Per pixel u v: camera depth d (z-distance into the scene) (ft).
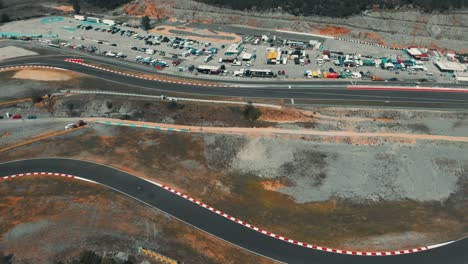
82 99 312.09
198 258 176.55
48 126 284.82
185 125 283.38
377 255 181.16
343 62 379.76
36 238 186.80
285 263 176.14
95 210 203.82
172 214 203.00
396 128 280.92
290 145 263.08
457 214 208.64
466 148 259.39
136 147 259.19
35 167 237.86
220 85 336.90
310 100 312.71
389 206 215.10
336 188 228.22
